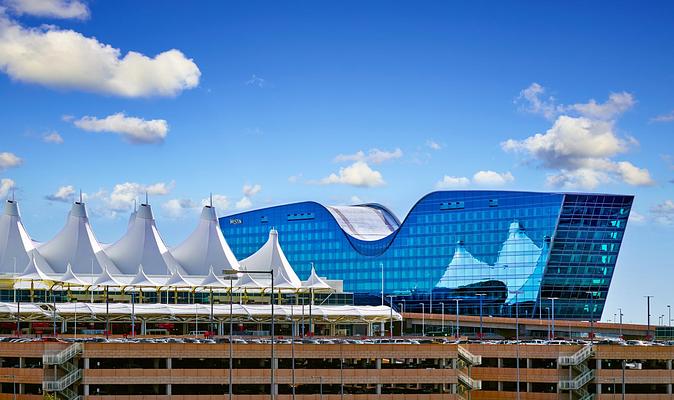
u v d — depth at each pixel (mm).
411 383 164000
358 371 161750
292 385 152375
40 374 154875
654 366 171750
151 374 156250
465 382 165750
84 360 155500
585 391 171250
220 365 159500
